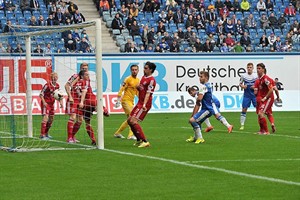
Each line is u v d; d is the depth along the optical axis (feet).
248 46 203.51
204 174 65.77
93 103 97.71
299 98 178.70
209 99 96.99
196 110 97.14
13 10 196.13
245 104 124.16
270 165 72.18
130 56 168.35
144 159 77.61
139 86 91.81
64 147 92.53
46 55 155.12
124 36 198.39
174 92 170.50
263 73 112.68
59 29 99.50
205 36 205.98
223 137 106.93
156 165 72.43
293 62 179.22
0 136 109.70
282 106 176.55
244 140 101.50
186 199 53.72
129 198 54.34
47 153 84.74
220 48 198.59
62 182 61.98
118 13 200.03
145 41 195.11
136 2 210.79
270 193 55.57
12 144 95.40
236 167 70.64
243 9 221.66
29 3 197.88
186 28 205.46
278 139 103.24
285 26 219.82
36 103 152.66
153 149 88.84
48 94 107.65
